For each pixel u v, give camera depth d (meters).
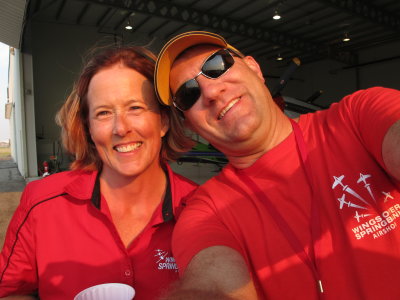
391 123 0.41
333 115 0.51
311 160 0.48
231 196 0.51
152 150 0.55
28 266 0.55
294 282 0.44
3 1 2.50
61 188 0.57
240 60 0.55
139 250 0.53
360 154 0.46
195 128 0.59
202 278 0.36
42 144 4.95
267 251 0.46
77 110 0.59
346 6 4.38
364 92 0.49
